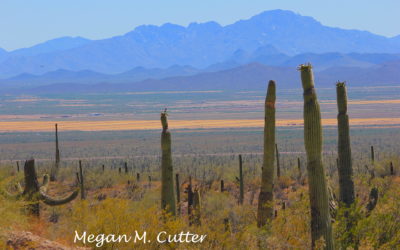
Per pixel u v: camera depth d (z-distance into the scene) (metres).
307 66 10.80
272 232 11.48
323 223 10.51
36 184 13.74
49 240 11.26
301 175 38.75
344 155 14.38
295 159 68.81
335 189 17.42
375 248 10.84
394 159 34.25
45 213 17.00
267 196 13.28
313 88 10.78
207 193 26.11
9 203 11.55
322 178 10.62
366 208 12.73
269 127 13.28
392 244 10.76
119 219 11.15
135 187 34.94
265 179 13.30
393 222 11.22
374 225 11.22
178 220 11.43
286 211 12.38
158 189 29.81
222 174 42.62
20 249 10.05
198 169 52.06
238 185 34.97
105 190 34.53
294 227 11.82
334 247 10.62
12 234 10.59
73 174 42.22
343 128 14.38
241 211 16.31
